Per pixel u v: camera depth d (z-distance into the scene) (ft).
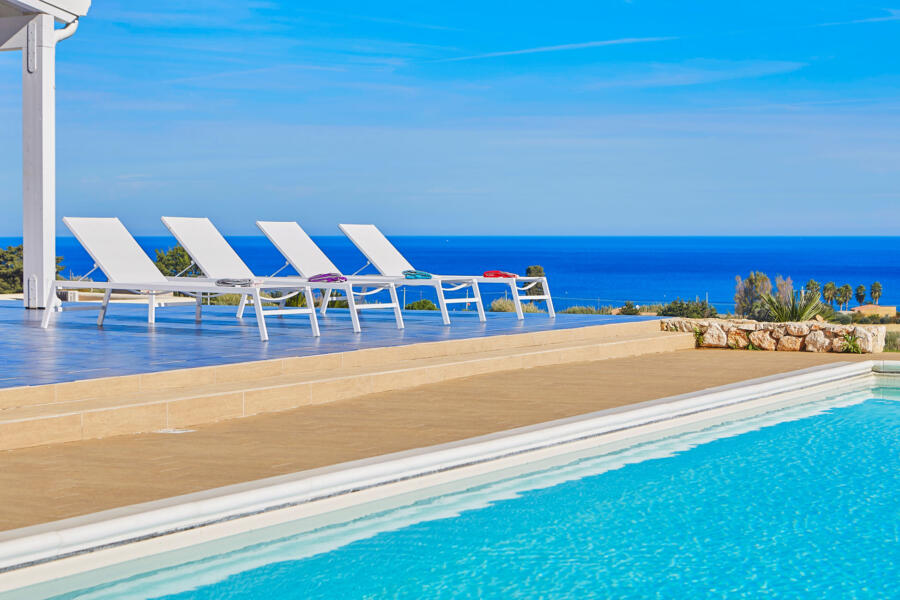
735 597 12.03
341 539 13.73
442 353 28.37
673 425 22.21
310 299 29.94
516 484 16.90
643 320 38.42
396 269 39.55
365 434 18.54
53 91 37.68
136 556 12.23
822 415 24.32
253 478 14.75
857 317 105.29
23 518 12.38
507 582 12.41
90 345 25.95
